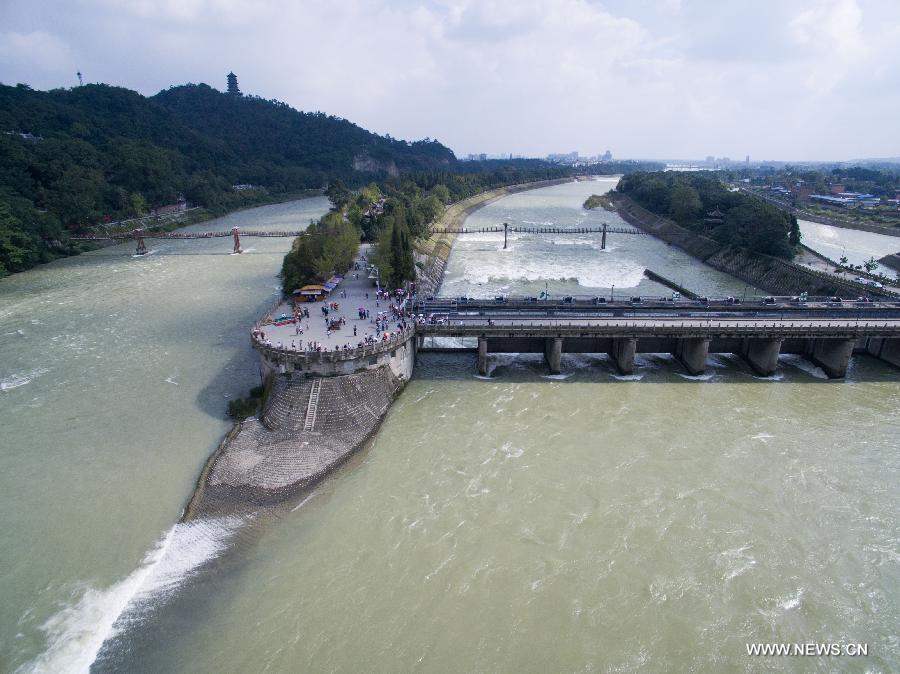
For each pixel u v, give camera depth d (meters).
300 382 74.38
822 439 72.12
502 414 78.19
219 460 63.88
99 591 48.50
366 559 51.69
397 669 41.41
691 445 70.38
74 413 78.31
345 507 58.47
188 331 111.00
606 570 50.62
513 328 89.81
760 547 53.41
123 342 105.31
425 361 97.50
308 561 51.53
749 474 64.38
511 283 155.25
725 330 89.81
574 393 85.31
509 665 41.78
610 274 167.12
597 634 44.44
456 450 68.94
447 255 191.12
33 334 110.06
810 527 56.03
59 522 56.69
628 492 61.09
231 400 82.25
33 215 180.75
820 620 45.78
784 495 60.78
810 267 144.75
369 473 64.25
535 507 58.62
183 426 74.81
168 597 47.88
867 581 49.62
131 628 45.00
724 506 58.94
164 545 53.56
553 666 41.75
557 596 47.88
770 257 155.38
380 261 116.44
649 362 98.06
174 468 65.56
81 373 91.50
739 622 45.62
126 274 161.75
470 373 92.69
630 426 75.06
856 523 56.56
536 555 52.25
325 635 44.19
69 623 45.47
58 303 131.62
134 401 81.81
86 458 67.50
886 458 67.75
